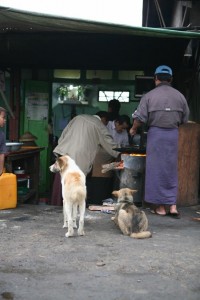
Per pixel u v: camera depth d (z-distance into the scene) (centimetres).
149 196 582
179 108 573
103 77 1096
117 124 832
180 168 646
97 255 409
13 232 492
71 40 754
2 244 443
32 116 1080
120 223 488
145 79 802
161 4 1149
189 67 848
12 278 350
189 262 394
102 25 543
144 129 662
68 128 689
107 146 679
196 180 668
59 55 861
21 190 744
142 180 644
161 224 544
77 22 540
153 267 378
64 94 1123
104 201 671
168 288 332
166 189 577
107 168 638
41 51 832
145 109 576
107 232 497
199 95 780
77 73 1098
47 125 1089
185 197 657
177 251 427
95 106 1128
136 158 635
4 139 605
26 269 370
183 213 611
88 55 851
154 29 554
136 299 312
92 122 675
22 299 310
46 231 498
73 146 663
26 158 806
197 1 773
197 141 658
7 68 995
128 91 1106
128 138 845
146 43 776
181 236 487
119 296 317
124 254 413
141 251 423
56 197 717
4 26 628
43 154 1087
